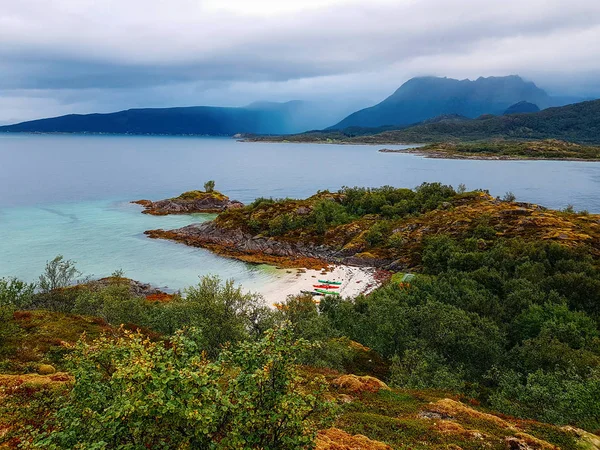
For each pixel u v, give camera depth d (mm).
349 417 24234
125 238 128625
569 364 39438
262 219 136000
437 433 22609
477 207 131500
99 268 100812
